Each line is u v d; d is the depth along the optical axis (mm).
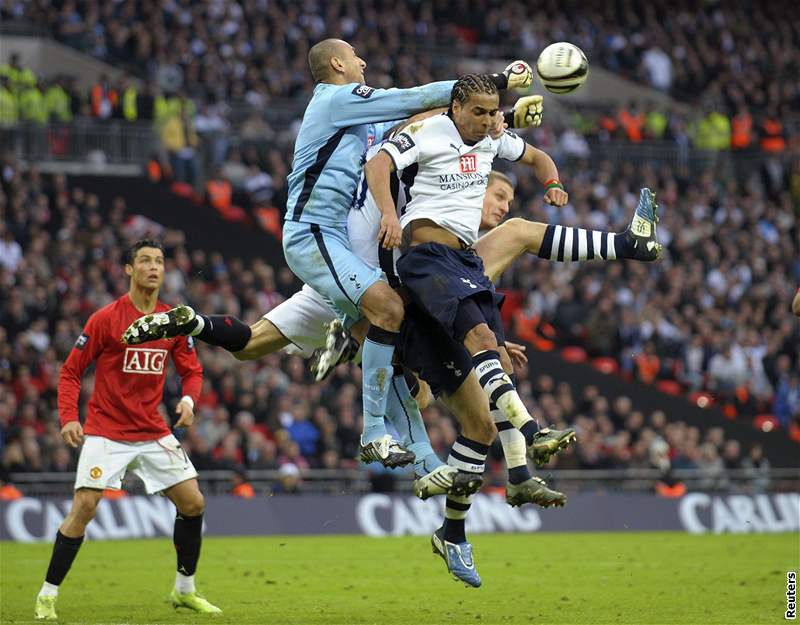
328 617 32719
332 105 29266
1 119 94125
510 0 130500
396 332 28703
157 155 97625
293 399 71562
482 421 29109
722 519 71000
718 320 93625
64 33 105562
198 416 67250
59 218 85250
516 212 97625
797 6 142875
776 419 90125
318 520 64562
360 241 29625
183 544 34000
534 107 30906
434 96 28969
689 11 139625
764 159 115125
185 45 106125
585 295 92938
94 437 33500
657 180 108125
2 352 69188
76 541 33031
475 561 50562
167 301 76688
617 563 49906
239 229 93625
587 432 73938
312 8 115312
